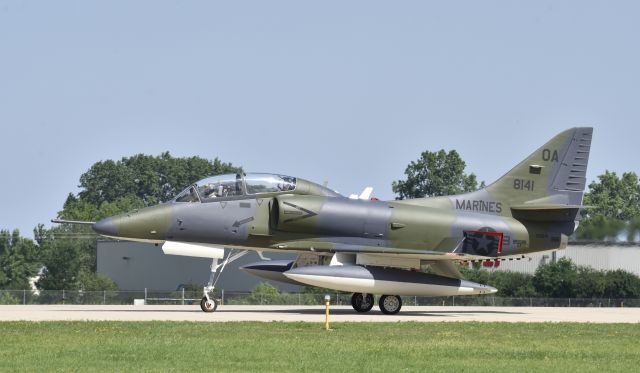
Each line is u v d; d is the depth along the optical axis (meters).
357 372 48.00
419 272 94.06
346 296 144.75
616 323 82.81
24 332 65.25
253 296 144.88
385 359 53.06
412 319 85.50
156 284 196.75
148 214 91.44
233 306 114.19
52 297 149.12
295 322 75.38
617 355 57.09
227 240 92.62
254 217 92.75
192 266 193.38
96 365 49.44
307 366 49.91
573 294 163.62
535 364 52.25
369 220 94.81
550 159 102.56
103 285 195.00
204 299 92.62
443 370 49.22
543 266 168.88
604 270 166.50
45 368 48.19
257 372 47.56
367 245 94.81
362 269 91.88
